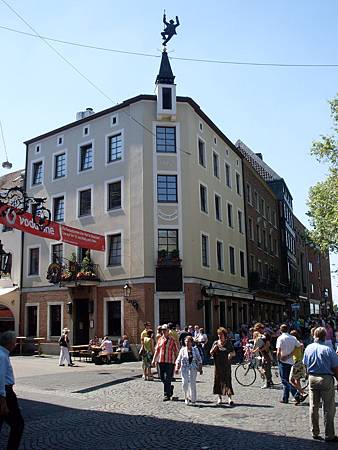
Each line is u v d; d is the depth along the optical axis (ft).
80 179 98.32
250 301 119.03
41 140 108.06
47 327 96.94
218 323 94.84
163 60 94.43
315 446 23.38
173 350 39.58
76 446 24.59
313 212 93.66
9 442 21.22
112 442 25.23
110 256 90.38
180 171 90.12
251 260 124.26
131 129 92.02
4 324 102.73
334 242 92.17
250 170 132.67
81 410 35.45
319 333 25.73
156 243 86.02
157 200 87.71
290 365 36.29
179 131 91.76
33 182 107.76
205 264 93.76
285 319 148.56
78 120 100.37
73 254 94.73
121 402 38.65
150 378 53.78
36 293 100.68
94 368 67.97
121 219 89.66
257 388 45.47
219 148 109.50
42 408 36.35
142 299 83.66
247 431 26.86
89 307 90.33
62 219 99.81
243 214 121.90
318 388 24.82
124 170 91.35
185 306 84.43
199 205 93.61
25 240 105.70
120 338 82.84
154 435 26.55
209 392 43.09
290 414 31.78
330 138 88.33
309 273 228.22
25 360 82.79
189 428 28.07
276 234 158.61
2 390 19.71
